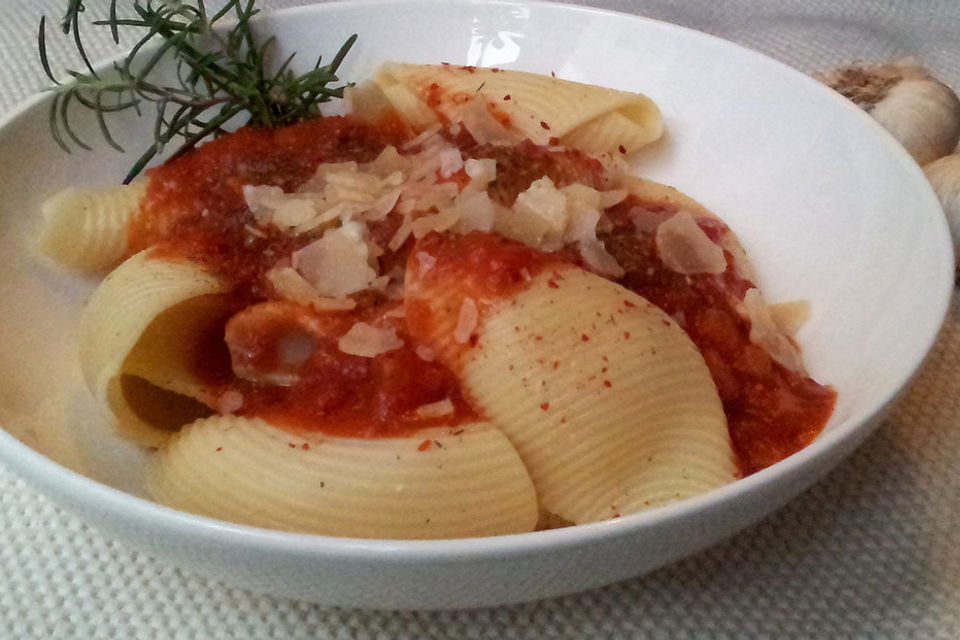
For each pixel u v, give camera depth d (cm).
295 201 23
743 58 26
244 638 20
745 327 23
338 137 26
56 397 22
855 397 21
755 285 24
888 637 20
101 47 33
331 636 20
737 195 26
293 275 22
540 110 26
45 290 23
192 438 21
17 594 20
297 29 27
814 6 38
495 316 21
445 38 28
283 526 19
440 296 21
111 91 25
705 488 20
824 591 20
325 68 26
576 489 20
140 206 24
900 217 22
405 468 19
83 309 24
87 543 21
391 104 27
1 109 30
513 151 25
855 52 35
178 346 22
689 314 23
